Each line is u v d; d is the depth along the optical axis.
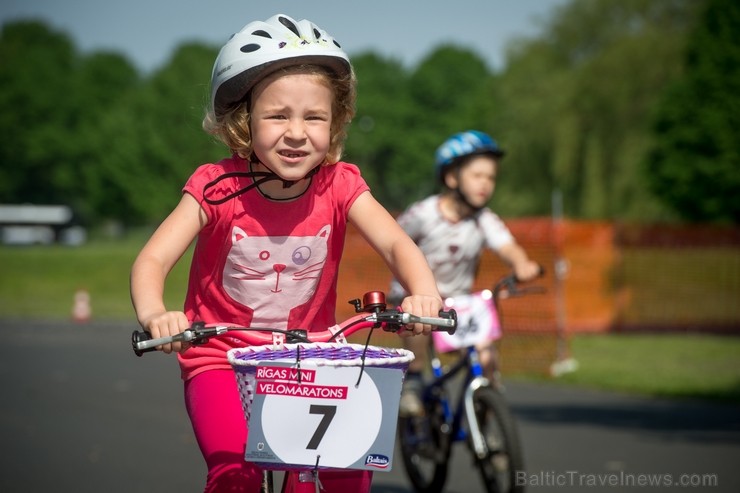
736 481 10.73
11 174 153.88
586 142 65.50
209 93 5.34
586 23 72.88
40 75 152.25
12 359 23.86
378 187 158.38
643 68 63.75
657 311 33.19
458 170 10.41
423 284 5.01
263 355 4.76
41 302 52.59
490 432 9.73
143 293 4.80
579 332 33.06
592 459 12.01
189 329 4.54
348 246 27.72
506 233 10.59
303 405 4.50
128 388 18.45
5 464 11.20
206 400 5.14
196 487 10.09
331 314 5.74
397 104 152.38
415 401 10.05
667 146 61.56
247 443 4.49
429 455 10.07
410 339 10.34
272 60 4.96
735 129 60.03
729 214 60.78
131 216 140.88
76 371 21.34
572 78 67.56
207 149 129.75
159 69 142.38
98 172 137.38
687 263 33.19
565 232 33.44
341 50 5.19
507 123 72.75
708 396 18.27
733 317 32.94
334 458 4.51
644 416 15.83
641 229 33.31
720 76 60.41
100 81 158.00
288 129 5.02
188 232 5.20
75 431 13.56
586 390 19.45
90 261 66.88
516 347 23.33
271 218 5.32
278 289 5.46
